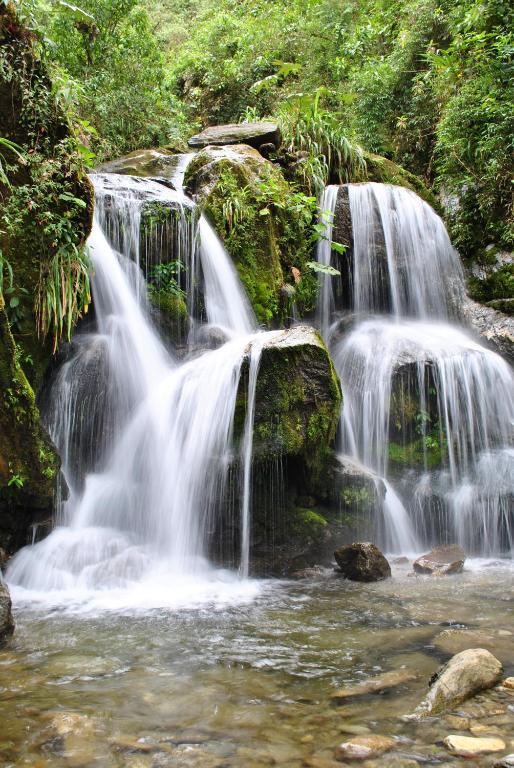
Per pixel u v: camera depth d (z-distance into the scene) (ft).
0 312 14.21
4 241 15.52
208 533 16.25
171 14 79.87
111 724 7.64
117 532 16.52
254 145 31.04
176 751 7.02
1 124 15.61
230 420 16.33
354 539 17.38
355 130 40.52
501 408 21.79
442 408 21.24
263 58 52.19
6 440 14.24
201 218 23.68
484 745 7.00
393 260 27.58
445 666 8.73
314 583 14.99
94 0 37.27
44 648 10.39
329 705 8.14
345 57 47.52
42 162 16.06
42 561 14.65
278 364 16.30
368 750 6.95
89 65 38.17
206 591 14.26
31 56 16.07
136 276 21.04
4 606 10.85
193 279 22.13
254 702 8.26
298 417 16.47
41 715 7.88
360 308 27.66
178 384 17.92
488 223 30.17
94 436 17.81
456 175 32.65
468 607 12.66
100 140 36.40
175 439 17.16
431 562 16.17
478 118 30.71
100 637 10.95
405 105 39.93
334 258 27.94
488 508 19.10
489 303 27.40
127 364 18.97
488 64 30.71
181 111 50.26
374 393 21.43
